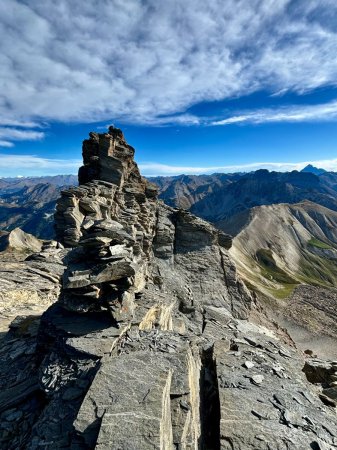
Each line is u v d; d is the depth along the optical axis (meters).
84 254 19.55
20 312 27.78
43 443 11.41
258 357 19.95
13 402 14.46
